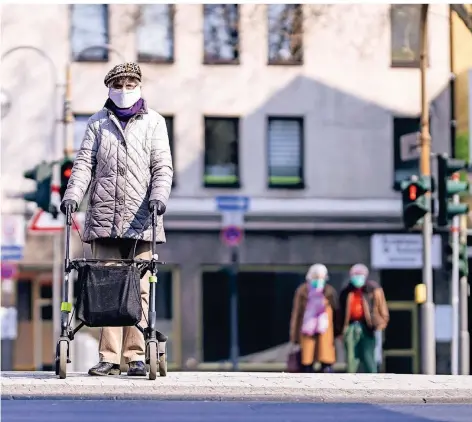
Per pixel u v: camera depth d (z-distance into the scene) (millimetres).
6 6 39094
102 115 12211
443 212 25438
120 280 11430
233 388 11141
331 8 40312
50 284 38250
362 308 24594
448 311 38469
